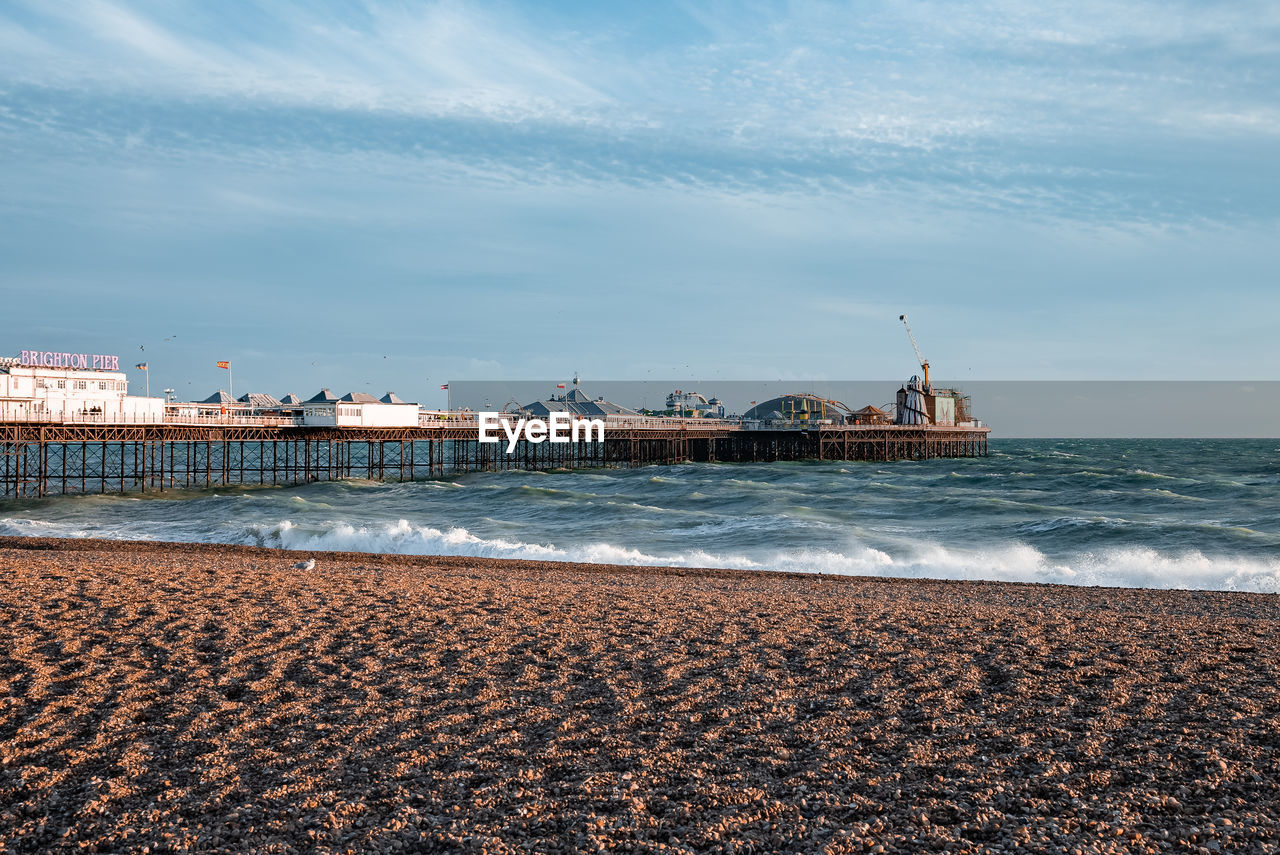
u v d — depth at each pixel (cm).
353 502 5584
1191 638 1574
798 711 1162
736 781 935
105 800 882
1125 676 1316
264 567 2439
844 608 1875
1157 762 977
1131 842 796
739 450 11225
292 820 844
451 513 4919
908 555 3325
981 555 3281
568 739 1057
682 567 3036
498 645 1477
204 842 800
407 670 1325
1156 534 3638
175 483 6975
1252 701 1187
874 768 970
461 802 886
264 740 1045
